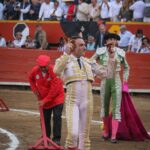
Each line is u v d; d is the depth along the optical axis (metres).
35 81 12.63
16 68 25.17
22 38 26.77
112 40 13.79
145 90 23.94
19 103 20.72
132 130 14.27
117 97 13.79
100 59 13.85
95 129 15.62
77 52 10.81
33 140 13.85
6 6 27.88
